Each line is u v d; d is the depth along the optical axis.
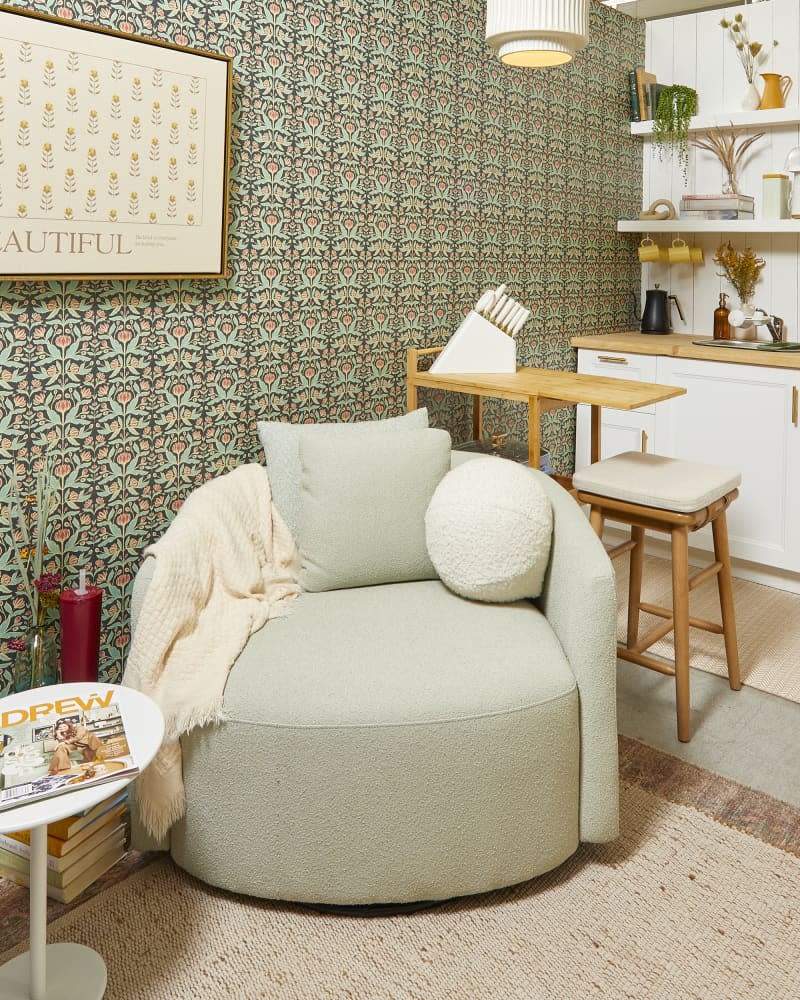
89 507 2.16
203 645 1.76
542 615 1.99
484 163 3.19
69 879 1.72
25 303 1.95
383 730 1.60
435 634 1.82
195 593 1.81
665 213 3.91
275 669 1.70
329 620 1.90
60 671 2.11
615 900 1.73
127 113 2.01
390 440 2.17
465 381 2.74
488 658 1.73
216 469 2.44
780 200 3.60
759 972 1.54
